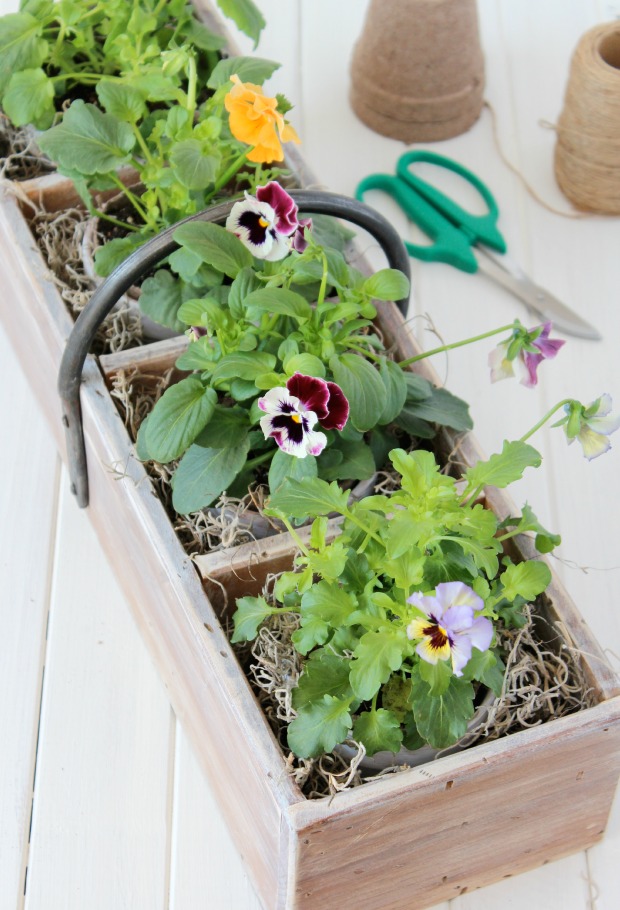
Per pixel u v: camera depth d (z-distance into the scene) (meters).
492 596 0.91
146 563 0.98
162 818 1.02
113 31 1.11
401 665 0.89
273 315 0.96
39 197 1.08
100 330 1.05
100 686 1.06
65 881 0.99
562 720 0.88
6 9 1.38
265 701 0.93
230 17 1.12
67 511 1.13
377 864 0.91
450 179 1.30
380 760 0.90
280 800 0.86
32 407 1.18
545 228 1.28
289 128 0.96
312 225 1.04
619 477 1.16
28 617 1.09
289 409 0.90
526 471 1.16
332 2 1.41
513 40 1.40
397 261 1.01
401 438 1.02
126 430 0.98
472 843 0.94
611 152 1.23
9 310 1.14
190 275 0.98
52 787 1.02
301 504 0.88
